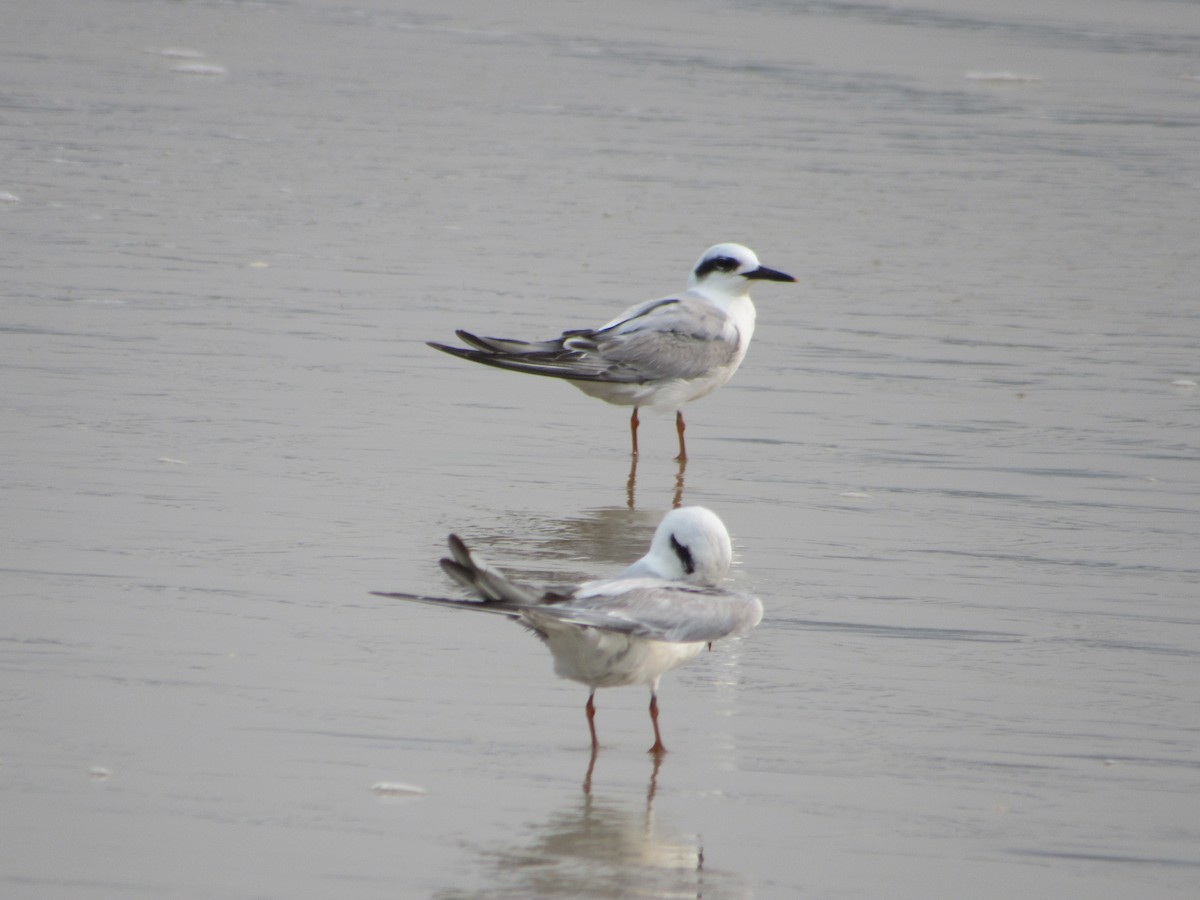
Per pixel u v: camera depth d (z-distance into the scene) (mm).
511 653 9820
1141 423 15547
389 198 24531
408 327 17859
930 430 15188
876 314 19469
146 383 15180
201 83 33656
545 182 26359
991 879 7395
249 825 7527
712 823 7816
